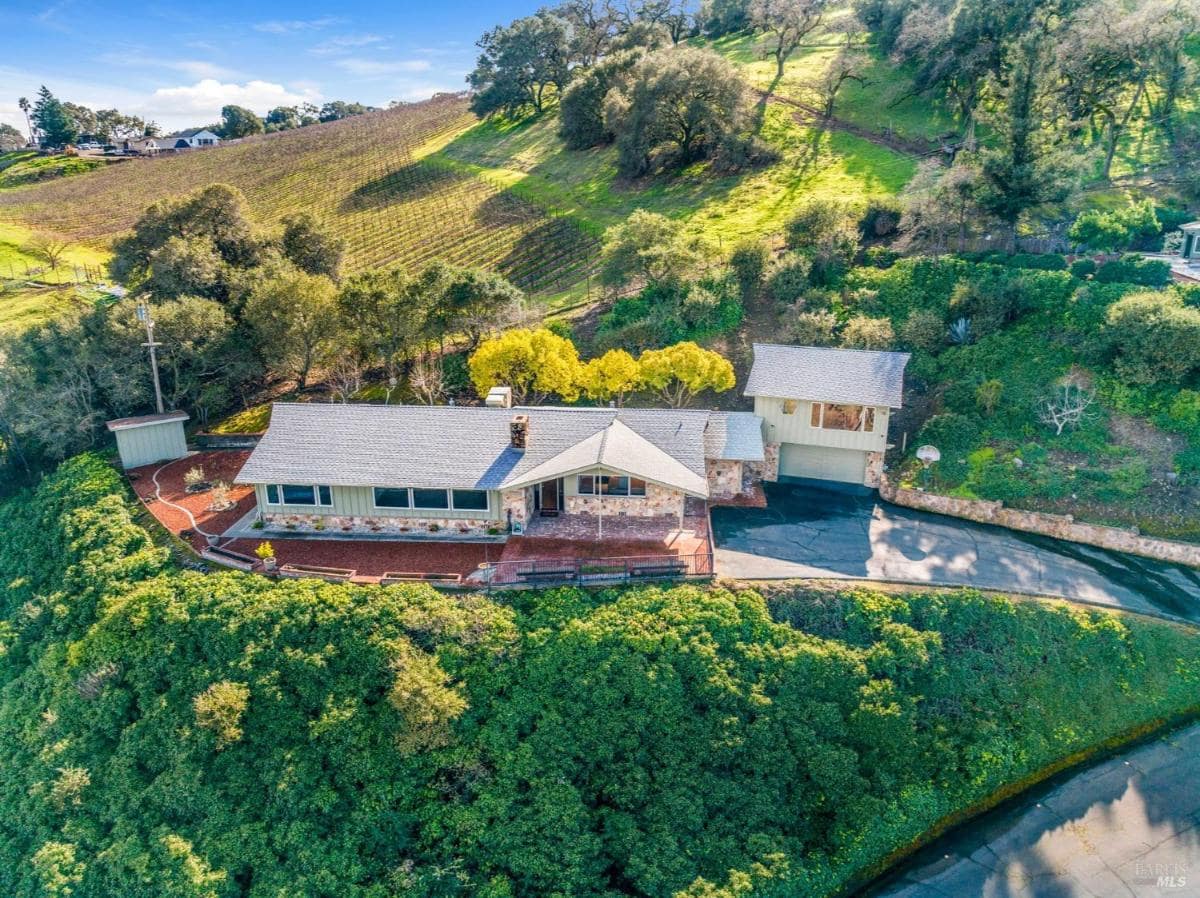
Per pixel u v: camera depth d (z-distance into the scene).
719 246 52.19
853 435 34.19
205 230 54.78
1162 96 59.34
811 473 36.16
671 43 95.94
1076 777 23.52
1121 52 51.06
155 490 35.84
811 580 26.78
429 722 22.33
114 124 157.75
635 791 21.83
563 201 70.12
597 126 79.06
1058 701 24.66
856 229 49.69
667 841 20.95
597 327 46.97
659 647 23.84
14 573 34.78
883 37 77.69
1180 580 28.25
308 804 21.84
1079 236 41.66
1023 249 44.47
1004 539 30.70
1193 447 32.22
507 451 30.36
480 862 20.97
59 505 36.09
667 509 31.25
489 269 60.31
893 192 55.31
